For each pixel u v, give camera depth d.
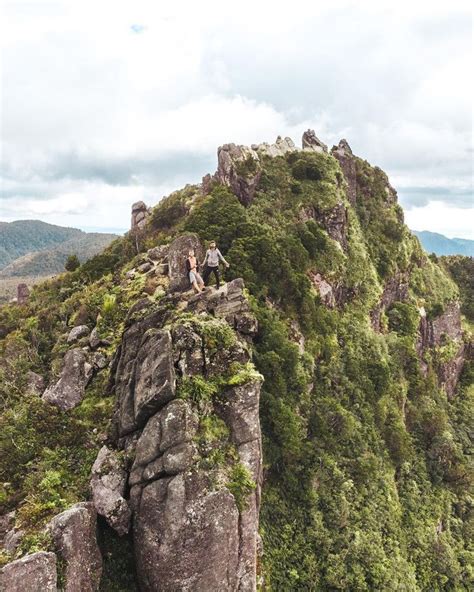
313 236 45.66
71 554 14.24
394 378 48.44
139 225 64.69
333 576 27.25
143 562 15.61
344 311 47.50
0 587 12.62
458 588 36.50
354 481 34.22
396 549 32.72
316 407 35.38
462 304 88.38
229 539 15.77
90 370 24.34
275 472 30.59
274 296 37.28
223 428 17.77
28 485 18.27
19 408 22.89
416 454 46.75
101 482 17.06
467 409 61.84
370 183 69.06
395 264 61.50
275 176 53.53
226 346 19.73
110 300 30.66
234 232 41.31
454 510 44.69
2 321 45.34
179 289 25.98
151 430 16.91
